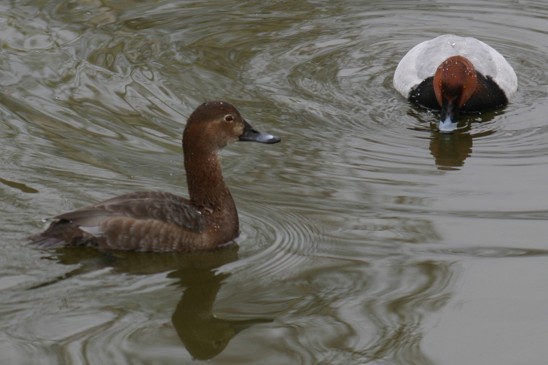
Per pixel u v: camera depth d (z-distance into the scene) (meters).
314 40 18.91
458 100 16.16
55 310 10.04
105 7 19.73
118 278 10.66
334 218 12.34
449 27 19.73
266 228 11.97
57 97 15.95
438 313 10.26
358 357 9.45
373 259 11.34
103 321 9.89
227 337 9.73
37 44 17.94
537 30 19.59
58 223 11.11
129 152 14.02
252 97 16.39
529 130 15.73
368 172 13.90
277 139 11.79
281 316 10.12
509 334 9.95
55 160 13.51
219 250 11.43
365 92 17.02
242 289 10.66
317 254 11.42
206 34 18.84
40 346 9.42
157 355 9.38
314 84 17.12
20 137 14.32
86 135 14.58
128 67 17.27
